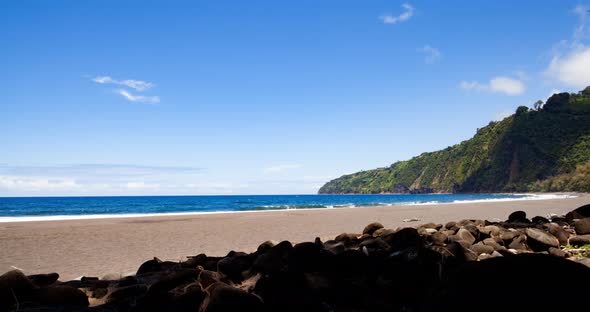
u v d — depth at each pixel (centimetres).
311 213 2852
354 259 430
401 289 385
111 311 365
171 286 386
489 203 4706
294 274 371
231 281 425
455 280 282
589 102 18812
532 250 595
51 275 456
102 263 805
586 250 569
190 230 1546
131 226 1792
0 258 889
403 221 1834
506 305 254
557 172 16288
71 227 1759
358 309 366
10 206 6931
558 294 249
